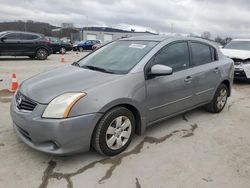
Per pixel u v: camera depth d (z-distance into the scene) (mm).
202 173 3252
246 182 3113
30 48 15688
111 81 3459
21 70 11078
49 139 3078
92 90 3252
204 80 4828
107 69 3916
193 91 4629
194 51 4762
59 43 23531
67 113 3049
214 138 4273
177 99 4320
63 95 3158
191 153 3732
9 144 3771
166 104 4137
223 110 5797
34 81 3758
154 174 3195
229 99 6895
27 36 15562
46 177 3066
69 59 17938
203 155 3693
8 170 3166
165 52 4184
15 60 15500
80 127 3115
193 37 4938
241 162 3549
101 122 3303
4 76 9320
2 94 6648
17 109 3404
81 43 32062
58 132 3027
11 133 4133
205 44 5070
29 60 15797
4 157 3434
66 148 3111
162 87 3980
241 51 9508
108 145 3445
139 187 2949
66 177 3078
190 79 4484
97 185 2955
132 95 3547
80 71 3918
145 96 3748
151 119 3980
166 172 3244
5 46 14727
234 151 3855
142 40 4457
